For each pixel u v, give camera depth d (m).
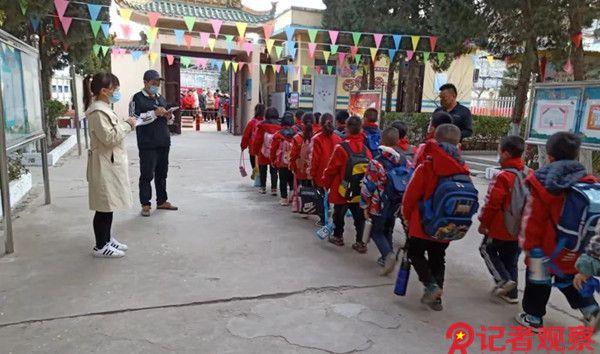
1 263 3.89
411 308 3.39
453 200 2.99
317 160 5.05
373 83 13.84
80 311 3.10
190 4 15.43
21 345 2.67
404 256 3.42
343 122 5.57
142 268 3.88
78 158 9.90
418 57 12.12
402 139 4.63
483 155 12.49
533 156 8.80
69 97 19.02
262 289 3.57
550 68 10.50
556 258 2.78
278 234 5.02
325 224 5.08
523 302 3.19
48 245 4.36
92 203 3.96
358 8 11.88
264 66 15.20
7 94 4.28
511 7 8.14
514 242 3.51
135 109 5.25
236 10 16.31
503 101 15.46
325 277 3.88
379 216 3.97
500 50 9.59
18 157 6.78
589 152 6.10
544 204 2.77
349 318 3.18
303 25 14.32
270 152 6.29
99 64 15.65
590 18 7.84
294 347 2.77
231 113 17.64
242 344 2.78
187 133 17.69
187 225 5.20
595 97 5.89
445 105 4.77
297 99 14.89
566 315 3.39
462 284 3.93
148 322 2.99
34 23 7.42
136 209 5.82
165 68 16.19
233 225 5.28
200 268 3.94
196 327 2.95
